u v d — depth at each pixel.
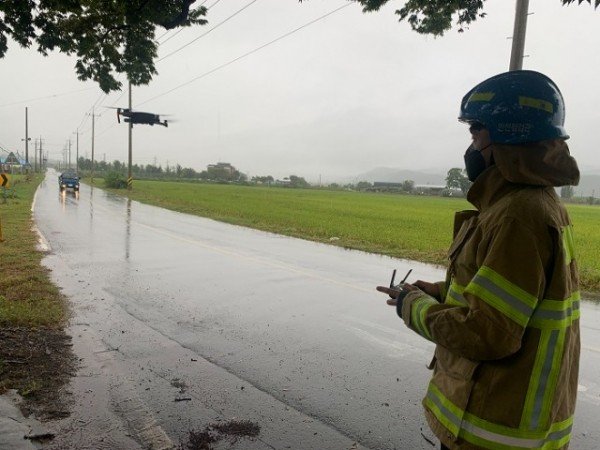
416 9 6.32
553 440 1.60
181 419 3.45
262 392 3.93
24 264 8.63
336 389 4.04
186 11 5.98
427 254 12.30
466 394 1.60
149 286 7.48
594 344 5.51
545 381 1.51
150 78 7.31
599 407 3.93
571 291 1.57
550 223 1.47
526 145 1.54
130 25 6.41
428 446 3.23
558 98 1.59
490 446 1.54
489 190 1.67
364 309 6.56
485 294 1.46
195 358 4.60
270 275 8.77
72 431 3.21
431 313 1.65
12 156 50.12
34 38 6.33
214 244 12.70
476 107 1.67
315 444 3.21
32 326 5.20
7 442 3.00
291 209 29.80
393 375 4.37
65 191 38.91
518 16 8.62
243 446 3.14
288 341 5.18
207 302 6.68
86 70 7.01
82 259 9.59
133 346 4.84
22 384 3.79
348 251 12.54
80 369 4.20
